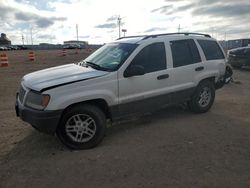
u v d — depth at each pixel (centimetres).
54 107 453
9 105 789
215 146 490
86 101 492
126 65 528
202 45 678
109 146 498
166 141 515
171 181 377
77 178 390
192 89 648
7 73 1548
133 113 553
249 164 423
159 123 616
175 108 731
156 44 586
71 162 438
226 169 408
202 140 518
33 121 458
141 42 568
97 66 546
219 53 721
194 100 664
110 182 378
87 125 489
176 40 626
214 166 417
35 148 493
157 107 591
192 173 397
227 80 793
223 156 451
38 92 461
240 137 534
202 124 609
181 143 505
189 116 666
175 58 612
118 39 657
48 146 501
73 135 486
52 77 498
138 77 543
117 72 516
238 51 1644
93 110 487
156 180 380
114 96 516
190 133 555
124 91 527
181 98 630
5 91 992
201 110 680
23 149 489
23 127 600
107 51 595
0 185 375
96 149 487
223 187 362
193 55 650
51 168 420
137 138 532
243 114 689
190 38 657
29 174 403
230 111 716
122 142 515
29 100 475
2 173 406
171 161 434
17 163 437
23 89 500
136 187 365
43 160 446
